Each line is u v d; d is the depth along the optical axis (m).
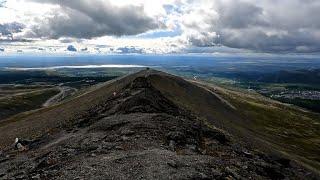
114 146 41.22
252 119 172.88
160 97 79.56
